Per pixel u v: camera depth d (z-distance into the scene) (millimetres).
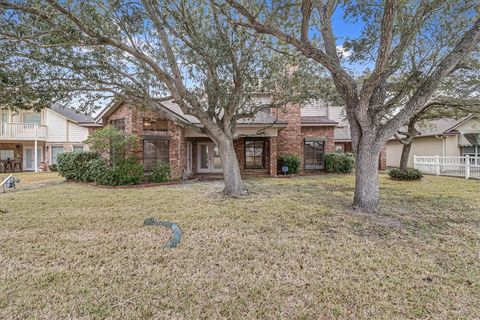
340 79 6523
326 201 8094
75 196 8992
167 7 6809
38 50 6074
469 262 3824
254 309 2738
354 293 3029
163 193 9664
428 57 6949
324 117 19391
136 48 6773
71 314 2645
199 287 3143
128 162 11836
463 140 19344
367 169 6879
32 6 5125
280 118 16891
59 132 21594
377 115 6727
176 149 13984
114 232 5113
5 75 6094
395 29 6285
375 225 5605
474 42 5598
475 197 8633
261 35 7805
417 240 4727
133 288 3115
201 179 14656
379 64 5578
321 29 6887
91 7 5535
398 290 3092
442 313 2680
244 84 9047
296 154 16875
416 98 6285
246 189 9859
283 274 3465
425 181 12797
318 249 4285
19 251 4156
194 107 8234
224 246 4414
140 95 8086
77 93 7750
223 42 7387
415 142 22516
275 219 6059
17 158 21422
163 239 4727
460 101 9852
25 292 3008
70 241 4613
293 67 9328
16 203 7801
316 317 2623
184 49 7973
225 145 9258
